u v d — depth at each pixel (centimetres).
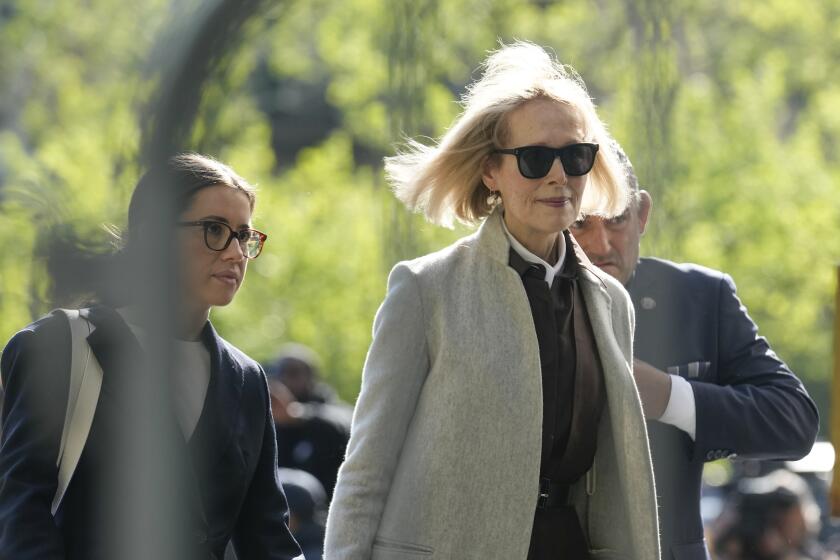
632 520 944
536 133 945
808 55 4519
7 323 2858
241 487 992
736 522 2142
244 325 4312
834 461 1178
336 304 4353
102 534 933
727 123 4269
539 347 944
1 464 938
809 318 4409
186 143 1041
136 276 965
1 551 912
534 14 3528
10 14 4262
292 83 7200
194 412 979
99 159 3469
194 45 1040
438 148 982
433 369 937
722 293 1159
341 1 4394
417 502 919
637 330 1138
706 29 4231
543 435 939
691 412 1077
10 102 4203
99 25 3975
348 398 4294
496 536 921
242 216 995
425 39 1838
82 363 944
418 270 954
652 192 1348
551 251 972
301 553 1027
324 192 4516
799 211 4316
